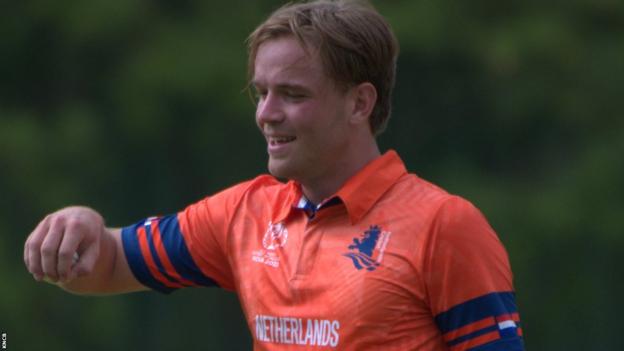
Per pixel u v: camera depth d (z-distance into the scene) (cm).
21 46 6556
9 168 5850
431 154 6531
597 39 6388
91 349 5662
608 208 6006
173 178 6325
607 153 6153
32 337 5469
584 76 6322
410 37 5950
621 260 6022
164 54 6019
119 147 6259
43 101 6656
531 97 6259
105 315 5662
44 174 5938
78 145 6047
